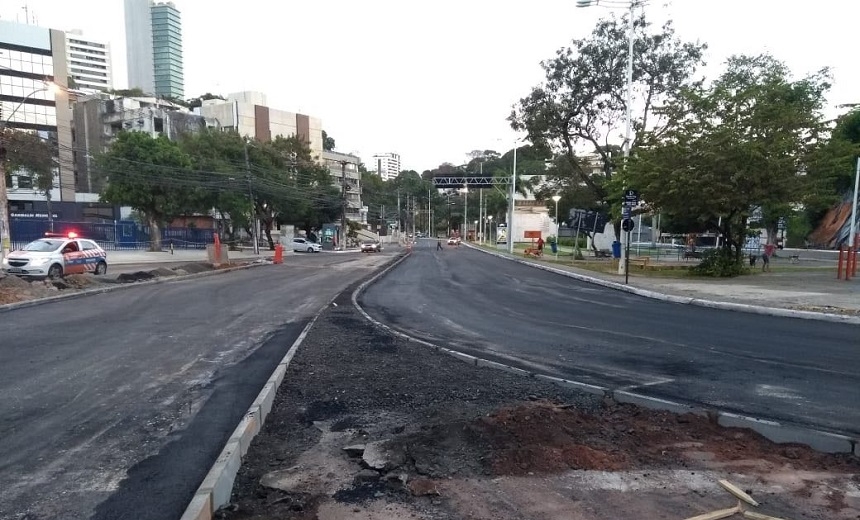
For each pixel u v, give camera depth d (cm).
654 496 378
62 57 6384
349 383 660
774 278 2128
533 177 6125
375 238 11019
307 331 1020
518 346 909
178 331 1033
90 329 1048
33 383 663
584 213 3728
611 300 1594
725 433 497
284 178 5594
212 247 3014
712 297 1515
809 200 2130
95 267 2161
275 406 576
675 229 5009
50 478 407
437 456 436
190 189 4344
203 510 336
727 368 746
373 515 350
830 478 409
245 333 1016
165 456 448
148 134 4384
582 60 3072
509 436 468
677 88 2902
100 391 630
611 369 744
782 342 931
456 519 345
